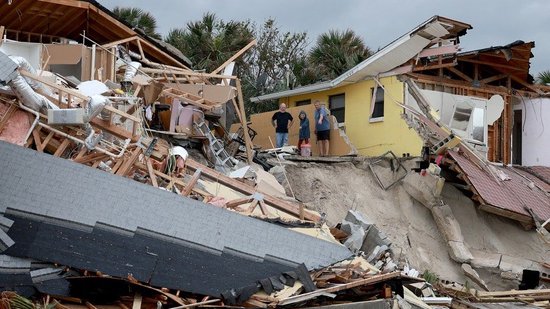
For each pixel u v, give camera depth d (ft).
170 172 47.42
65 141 43.06
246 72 131.13
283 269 43.50
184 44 115.14
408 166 75.72
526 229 76.74
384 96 81.71
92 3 65.10
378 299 42.93
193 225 41.81
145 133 52.29
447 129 74.95
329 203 70.23
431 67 80.38
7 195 37.81
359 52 114.11
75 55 58.39
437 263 70.59
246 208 48.52
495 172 77.05
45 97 43.96
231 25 120.57
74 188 39.45
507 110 87.71
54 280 37.60
